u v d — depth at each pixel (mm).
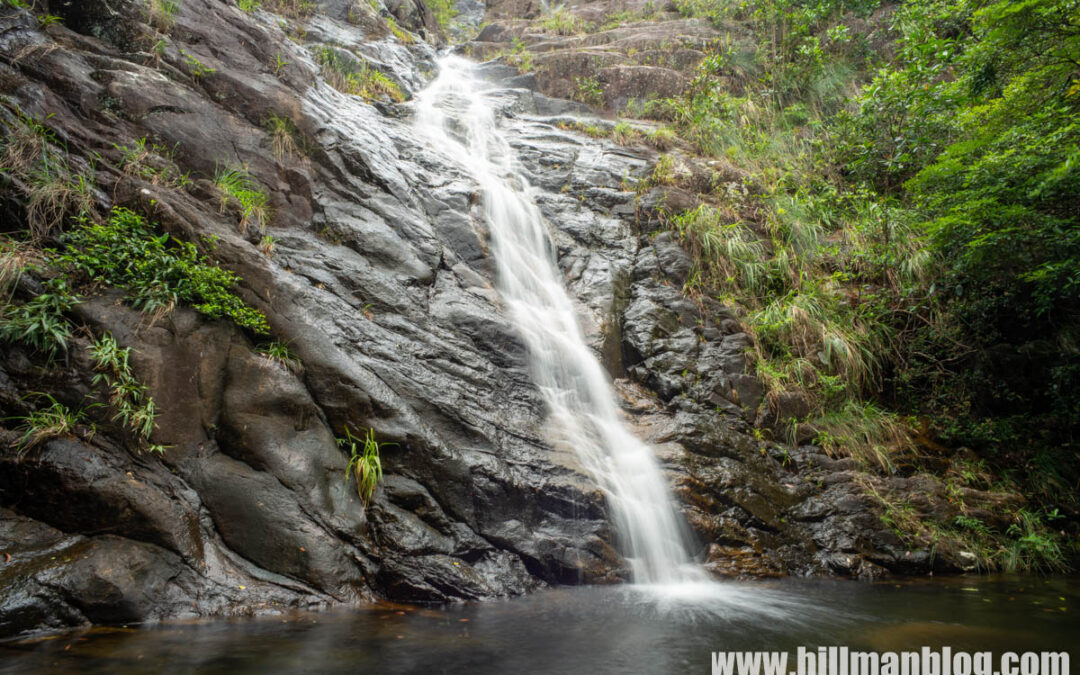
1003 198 7293
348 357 5961
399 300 7086
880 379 9117
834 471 7574
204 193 6848
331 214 7711
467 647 3842
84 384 4762
